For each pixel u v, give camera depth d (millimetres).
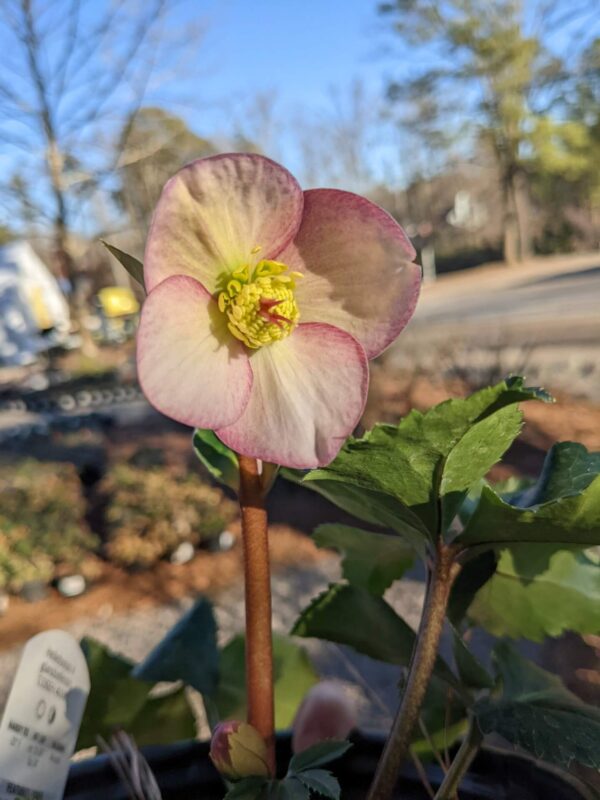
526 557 204
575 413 1869
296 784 161
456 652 181
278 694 297
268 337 159
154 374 146
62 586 1277
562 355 2479
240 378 159
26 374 4504
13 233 5629
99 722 250
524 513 152
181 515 1403
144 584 1308
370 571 244
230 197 154
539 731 159
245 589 182
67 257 4488
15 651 1097
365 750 223
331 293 167
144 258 151
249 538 180
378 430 142
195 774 218
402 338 2568
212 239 157
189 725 260
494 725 162
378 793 169
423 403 2023
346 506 216
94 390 3541
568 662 566
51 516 1382
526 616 213
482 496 159
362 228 160
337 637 210
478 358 2514
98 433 2479
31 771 191
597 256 7055
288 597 1157
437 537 168
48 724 199
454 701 229
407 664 204
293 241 164
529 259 7910
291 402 161
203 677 237
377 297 164
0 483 1537
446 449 145
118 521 1407
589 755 153
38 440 2453
